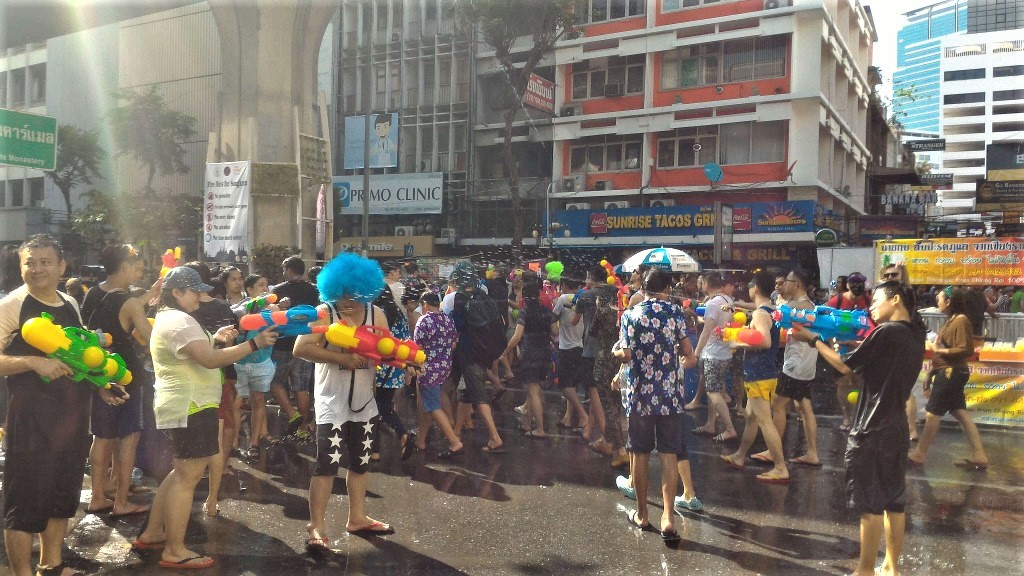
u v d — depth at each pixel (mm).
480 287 7629
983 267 10203
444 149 33531
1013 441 7973
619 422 6801
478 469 6750
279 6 14578
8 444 3826
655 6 28219
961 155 93688
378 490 6059
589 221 28688
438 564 4453
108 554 4566
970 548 4777
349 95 35844
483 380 7441
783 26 25766
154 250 22141
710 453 7414
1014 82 91125
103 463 5320
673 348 5008
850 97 32844
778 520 5332
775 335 6715
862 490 4109
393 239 32781
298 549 4676
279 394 7621
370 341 4301
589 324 7527
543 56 29172
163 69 27578
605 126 29500
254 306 4578
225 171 14469
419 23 34312
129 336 5059
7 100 30859
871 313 4301
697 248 27250
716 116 27281
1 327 3771
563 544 4812
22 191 30547
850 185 32719
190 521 5211
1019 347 8602
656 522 5266
